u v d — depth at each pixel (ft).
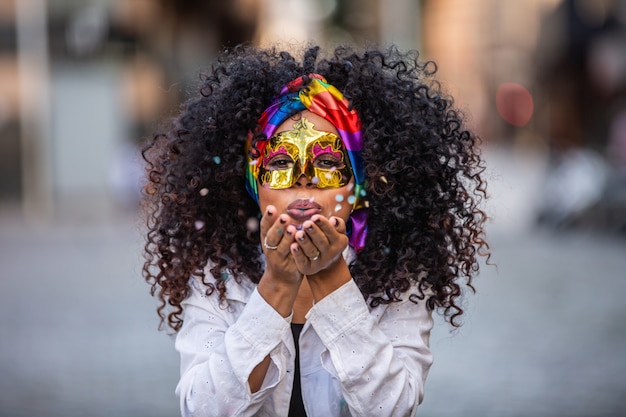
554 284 37.70
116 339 28.19
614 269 41.83
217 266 9.23
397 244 9.34
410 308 9.27
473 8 124.47
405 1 89.45
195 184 9.29
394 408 8.59
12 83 74.18
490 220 10.32
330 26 96.32
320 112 8.90
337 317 8.57
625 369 23.76
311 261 8.36
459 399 21.17
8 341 28.04
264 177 8.93
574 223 55.72
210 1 88.28
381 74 9.27
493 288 36.78
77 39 69.00
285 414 8.91
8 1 73.61
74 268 44.16
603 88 72.28
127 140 76.64
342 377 8.53
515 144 117.39
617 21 71.56
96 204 69.82
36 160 73.92
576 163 56.24
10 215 72.18
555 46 83.30
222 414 8.61
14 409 20.65
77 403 21.15
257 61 9.23
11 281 40.42
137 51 74.54
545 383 22.52
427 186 9.37
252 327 8.55
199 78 10.18
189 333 9.21
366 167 8.99
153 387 22.63
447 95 10.11
